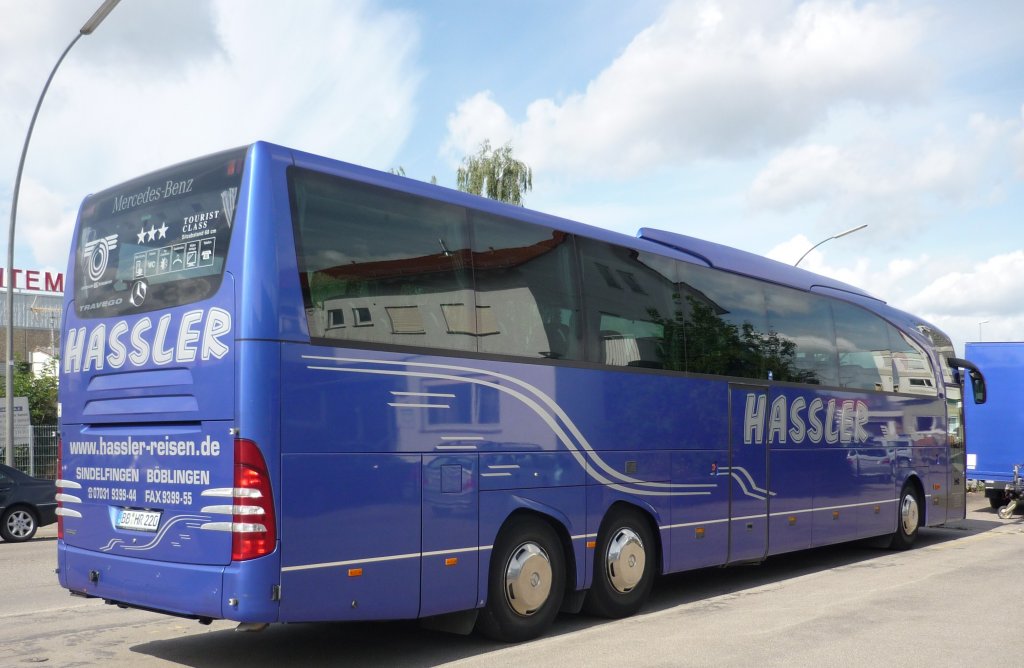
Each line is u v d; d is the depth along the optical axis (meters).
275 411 6.21
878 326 14.26
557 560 8.36
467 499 7.43
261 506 6.12
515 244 8.20
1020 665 7.01
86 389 7.38
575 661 7.20
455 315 7.51
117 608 9.73
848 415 13.05
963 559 13.47
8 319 20.86
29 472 24.02
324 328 6.55
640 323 9.49
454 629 7.73
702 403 10.20
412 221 7.32
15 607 9.77
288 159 6.58
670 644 7.78
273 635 8.38
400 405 6.97
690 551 9.88
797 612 9.27
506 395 7.86
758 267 11.66
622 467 9.04
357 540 6.61
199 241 6.66
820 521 12.21
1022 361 21.89
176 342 6.62
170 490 6.58
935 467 15.55
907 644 7.70
